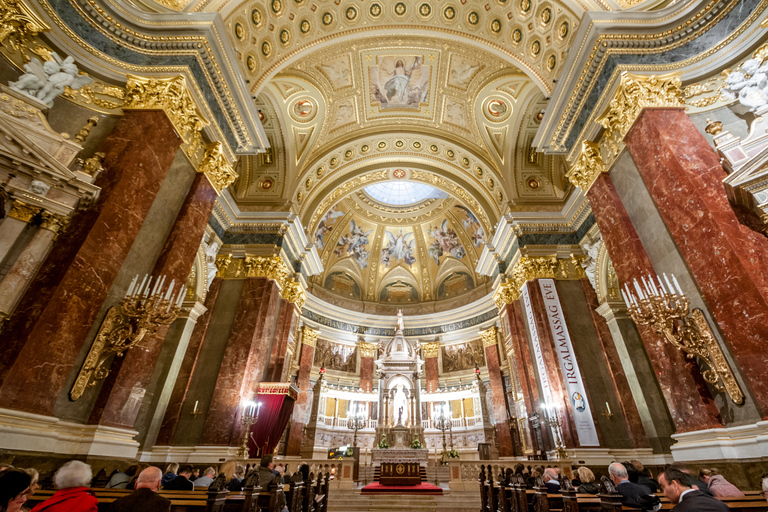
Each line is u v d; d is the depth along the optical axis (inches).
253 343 478.9
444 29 477.1
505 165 596.1
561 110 353.7
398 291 975.0
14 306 193.8
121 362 240.7
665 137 264.5
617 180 314.8
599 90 318.3
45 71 238.2
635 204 294.2
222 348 481.1
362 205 923.4
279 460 461.4
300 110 578.2
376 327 918.4
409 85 604.7
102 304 226.1
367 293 968.3
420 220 951.0
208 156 330.0
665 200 260.2
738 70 266.2
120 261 237.0
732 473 210.8
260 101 543.5
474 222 864.3
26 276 199.3
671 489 118.8
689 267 244.1
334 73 561.6
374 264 974.4
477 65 542.3
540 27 394.6
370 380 852.0
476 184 668.7
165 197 288.7
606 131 322.0
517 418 601.0
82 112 258.2
